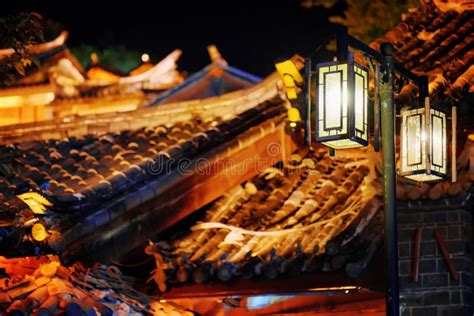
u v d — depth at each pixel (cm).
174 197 1202
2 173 1162
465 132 1061
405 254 1066
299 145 1334
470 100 1059
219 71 2516
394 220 841
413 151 906
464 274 1051
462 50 1318
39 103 2705
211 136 1289
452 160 973
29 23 1122
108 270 1128
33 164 1315
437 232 1062
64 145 1393
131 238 1147
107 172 1234
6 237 995
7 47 1126
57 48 2770
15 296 989
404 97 1131
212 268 1088
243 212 1248
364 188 1136
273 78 1425
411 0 2206
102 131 1441
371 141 1114
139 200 1144
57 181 1225
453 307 1045
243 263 1086
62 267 1067
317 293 1061
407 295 1058
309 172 1310
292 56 1065
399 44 1438
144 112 1462
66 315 973
